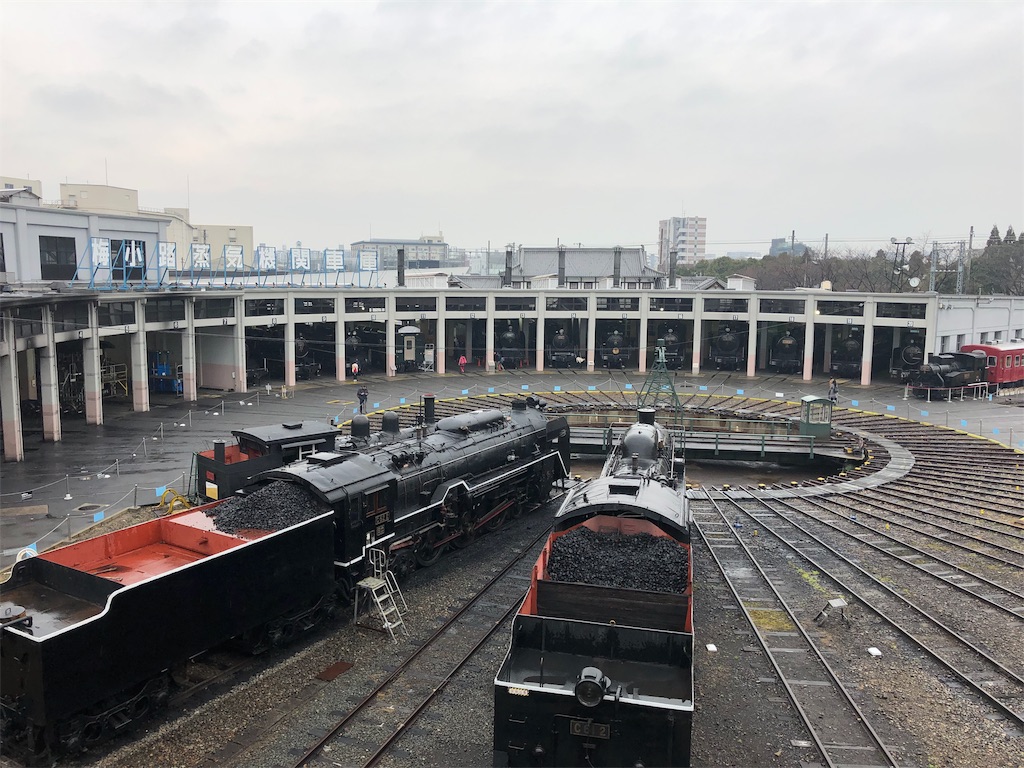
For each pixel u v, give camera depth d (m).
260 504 15.36
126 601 11.18
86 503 24.05
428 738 11.78
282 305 51.22
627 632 11.41
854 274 98.00
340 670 14.08
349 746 11.51
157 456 30.59
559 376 59.06
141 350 40.19
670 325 70.81
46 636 10.11
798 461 37.00
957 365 49.72
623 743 9.98
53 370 32.56
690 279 80.62
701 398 49.28
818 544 22.33
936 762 11.20
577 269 77.62
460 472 20.94
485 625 16.16
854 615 16.88
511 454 23.70
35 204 37.41
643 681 10.95
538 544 22.06
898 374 59.59
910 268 93.19
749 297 58.69
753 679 13.87
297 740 11.66
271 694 13.10
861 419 42.44
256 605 13.60
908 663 14.52
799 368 62.09
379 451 19.12
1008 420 41.81
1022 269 86.00
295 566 14.52
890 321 53.03
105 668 10.91
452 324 71.62
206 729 11.96
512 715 10.38
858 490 29.09
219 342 48.94
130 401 43.88
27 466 28.81
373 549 16.94
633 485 15.70
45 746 10.69
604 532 14.73
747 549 21.83
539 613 12.73
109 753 11.23
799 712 12.52
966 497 27.56
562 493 28.59
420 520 19.11
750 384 55.78
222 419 39.06
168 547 14.63
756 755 11.44
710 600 17.84
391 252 180.12
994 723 12.34
